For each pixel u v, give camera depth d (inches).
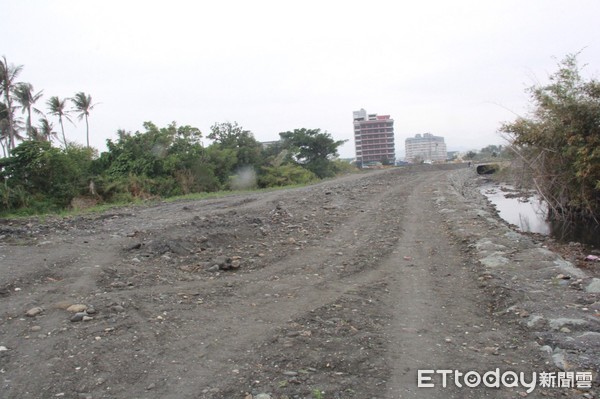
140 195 939.3
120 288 244.5
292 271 291.0
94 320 198.1
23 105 1407.5
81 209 701.9
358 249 354.3
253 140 1627.7
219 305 223.5
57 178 869.2
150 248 328.8
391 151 3841.0
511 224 563.2
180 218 475.2
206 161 1227.9
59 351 168.6
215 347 174.2
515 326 195.3
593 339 173.6
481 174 1441.9
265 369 156.1
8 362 161.6
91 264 283.6
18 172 837.8
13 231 402.9
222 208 589.3
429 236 408.8
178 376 151.6
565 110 490.9
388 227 454.3
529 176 630.5
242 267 299.9
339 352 169.2
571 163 519.2
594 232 492.4
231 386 144.6
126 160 1051.3
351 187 919.7
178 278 269.4
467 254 332.2
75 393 141.2
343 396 139.6
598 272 303.4
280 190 946.1
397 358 166.1
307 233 417.4
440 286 260.2
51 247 331.3
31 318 201.0
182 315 207.8
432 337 186.2
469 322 203.9
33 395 140.7
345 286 258.5
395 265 309.9
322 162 1913.1
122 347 172.1
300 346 174.1
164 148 1093.1
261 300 232.1
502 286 243.4
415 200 694.5
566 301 217.6
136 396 139.5
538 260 293.6
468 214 517.7
